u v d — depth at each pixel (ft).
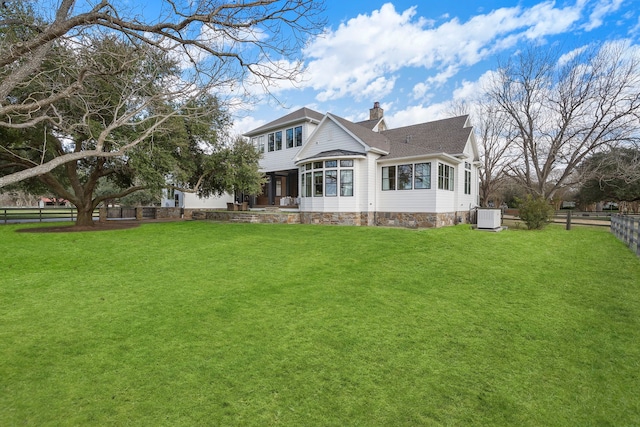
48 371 10.34
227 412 8.48
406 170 51.08
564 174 69.87
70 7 17.49
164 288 19.06
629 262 25.23
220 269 23.29
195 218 67.46
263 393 9.28
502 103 74.59
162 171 43.11
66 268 23.57
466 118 66.64
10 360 11.00
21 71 16.24
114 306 16.15
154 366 10.64
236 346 12.00
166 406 8.69
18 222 61.36
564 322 14.20
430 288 18.76
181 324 13.97
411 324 13.94
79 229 43.50
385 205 53.31
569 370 10.56
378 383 9.80
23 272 22.40
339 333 13.08
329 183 53.62
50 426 7.91
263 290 18.53
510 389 9.55
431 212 48.44
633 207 116.47
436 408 8.72
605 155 71.67
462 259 25.22
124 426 7.94
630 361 11.07
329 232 38.86
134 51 21.38
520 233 42.86
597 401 9.04
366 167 52.44
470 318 14.61
